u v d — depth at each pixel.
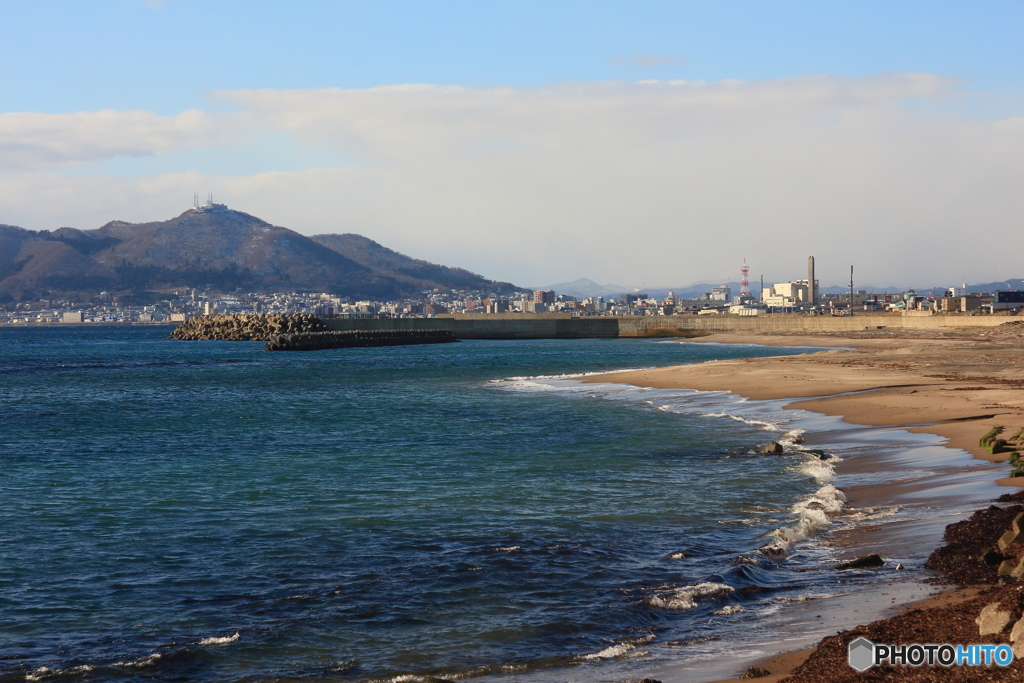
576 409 47.94
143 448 37.19
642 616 14.34
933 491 21.61
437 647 13.34
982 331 152.12
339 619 14.75
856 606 13.49
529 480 26.95
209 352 153.88
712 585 15.30
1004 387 45.94
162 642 13.97
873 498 21.81
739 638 12.73
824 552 17.16
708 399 50.28
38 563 18.52
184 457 34.25
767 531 19.48
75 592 16.55
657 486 25.25
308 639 13.87
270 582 16.94
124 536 20.84
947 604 12.75
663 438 35.25
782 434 35.09
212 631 14.40
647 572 16.86
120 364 116.00
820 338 158.00
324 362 114.56
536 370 89.75
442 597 15.75
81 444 38.78
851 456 28.47
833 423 36.75
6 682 12.49
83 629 14.61
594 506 22.83
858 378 56.50
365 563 18.06
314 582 16.88
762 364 73.75
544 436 37.47
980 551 15.33
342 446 36.47
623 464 29.25
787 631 12.73
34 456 34.94
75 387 76.62
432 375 84.81
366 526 21.27
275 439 39.34
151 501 25.09
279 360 121.81
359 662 12.88
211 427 44.81
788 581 15.52
